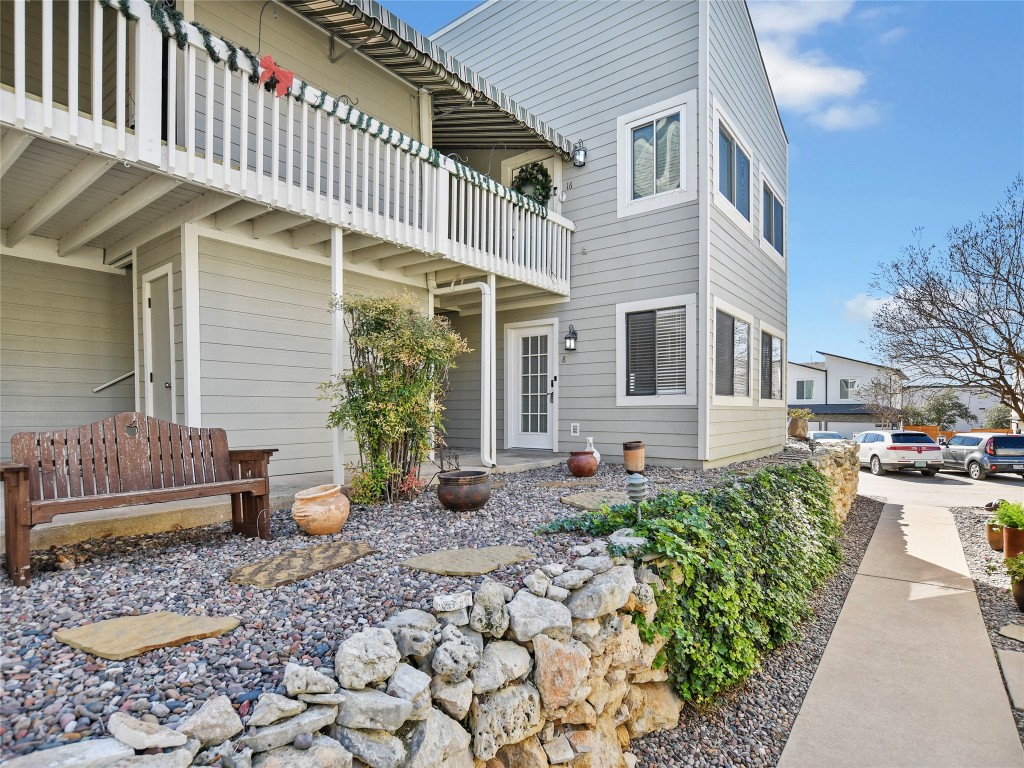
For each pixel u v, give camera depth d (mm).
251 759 1608
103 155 3742
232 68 4398
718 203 7848
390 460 4914
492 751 2184
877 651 4055
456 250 6586
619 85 8289
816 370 30750
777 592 4293
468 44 10352
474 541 3629
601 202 8453
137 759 1431
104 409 6344
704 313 7340
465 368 9945
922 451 14703
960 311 8180
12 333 5723
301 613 2430
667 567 3371
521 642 2465
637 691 3051
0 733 1516
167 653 2014
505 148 9336
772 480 5633
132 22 4293
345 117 5266
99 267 6363
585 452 6621
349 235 5984
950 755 2846
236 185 4457
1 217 5336
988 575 5766
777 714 3332
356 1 5289
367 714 1831
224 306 5520
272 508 4547
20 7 3342
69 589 2693
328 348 6500
